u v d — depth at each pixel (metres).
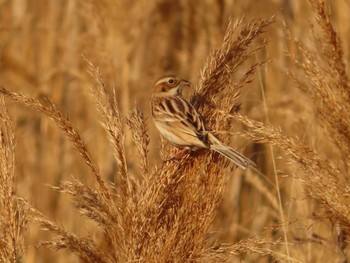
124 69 35.84
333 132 21.41
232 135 21.77
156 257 19.91
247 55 22.09
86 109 37.09
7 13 40.88
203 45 37.28
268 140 20.38
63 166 36.62
